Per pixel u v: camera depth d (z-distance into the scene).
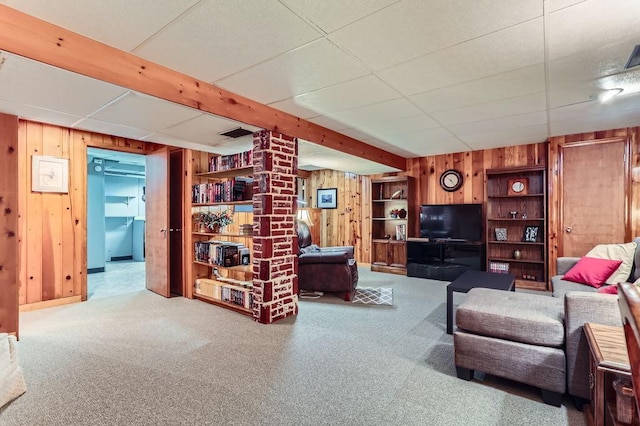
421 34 1.90
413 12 1.69
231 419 1.70
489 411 1.77
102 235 6.18
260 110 3.06
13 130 2.78
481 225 5.13
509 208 5.00
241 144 4.00
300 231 5.00
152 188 4.58
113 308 3.75
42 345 2.66
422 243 5.54
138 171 7.45
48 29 1.79
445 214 5.41
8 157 2.74
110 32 1.88
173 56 2.16
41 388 2.00
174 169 4.50
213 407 1.80
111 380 2.10
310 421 1.69
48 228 3.88
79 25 1.81
